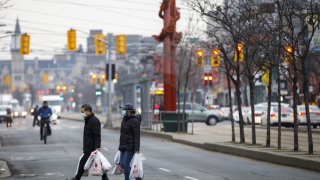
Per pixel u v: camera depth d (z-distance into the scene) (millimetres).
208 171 36438
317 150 46500
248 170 36875
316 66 78875
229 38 63125
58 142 64000
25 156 48094
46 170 38000
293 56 41156
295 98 42969
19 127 101625
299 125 87500
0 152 52031
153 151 52031
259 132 75062
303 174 34500
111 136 74500
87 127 29328
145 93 83625
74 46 85500
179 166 39562
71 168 38969
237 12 59375
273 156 41500
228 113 127500
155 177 33406
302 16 42812
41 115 63406
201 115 100000
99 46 95500
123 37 87938
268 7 49812
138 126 27609
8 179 33500
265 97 141625
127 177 27672
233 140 54281
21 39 86812
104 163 29172
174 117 74812
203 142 56688
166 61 82500
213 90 176500
